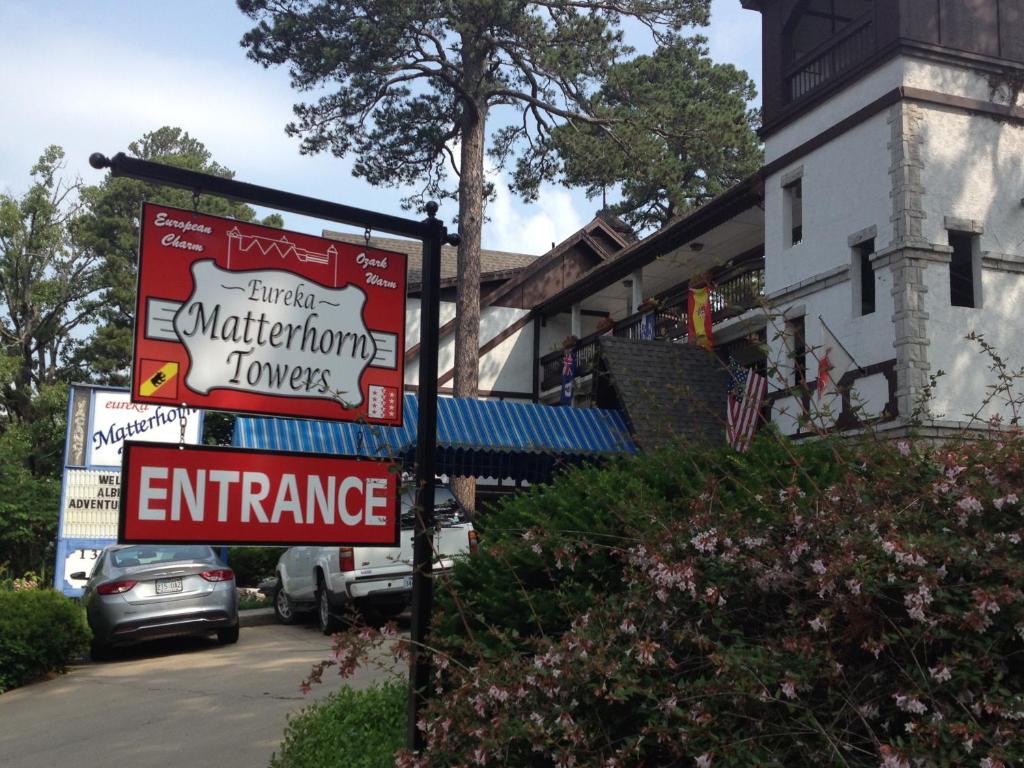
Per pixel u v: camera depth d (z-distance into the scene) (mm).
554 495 5914
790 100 17875
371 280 5355
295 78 22062
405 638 4582
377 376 5320
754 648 3627
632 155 23047
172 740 7844
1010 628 3283
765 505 4117
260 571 20906
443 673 4906
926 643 3293
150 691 9992
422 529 4957
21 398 36312
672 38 23266
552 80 23062
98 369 37969
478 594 5574
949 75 15320
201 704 9109
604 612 4203
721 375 18688
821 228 16531
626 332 23828
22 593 11188
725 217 20078
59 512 18297
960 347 14656
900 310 14500
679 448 5488
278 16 21625
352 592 12844
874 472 4164
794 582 3830
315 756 5973
